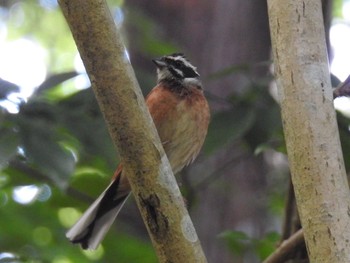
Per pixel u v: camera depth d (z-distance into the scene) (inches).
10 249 516.1
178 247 269.3
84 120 414.9
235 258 528.1
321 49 277.1
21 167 466.6
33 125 394.3
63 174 381.7
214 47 565.3
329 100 271.3
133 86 271.7
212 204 542.0
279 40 279.9
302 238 374.3
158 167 271.1
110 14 273.3
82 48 272.4
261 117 421.4
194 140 414.0
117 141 272.5
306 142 267.1
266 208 546.0
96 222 363.9
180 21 572.1
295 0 280.8
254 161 553.3
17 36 882.1
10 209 522.6
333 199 261.0
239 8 572.7
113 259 525.0
